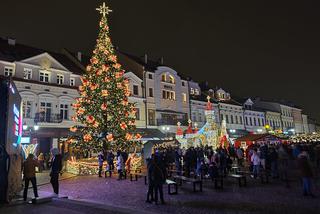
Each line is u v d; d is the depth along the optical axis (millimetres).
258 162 16750
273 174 16984
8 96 10727
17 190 12617
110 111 22828
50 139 29672
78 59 38625
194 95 49906
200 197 11664
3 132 10594
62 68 32750
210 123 29656
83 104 22906
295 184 14500
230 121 53656
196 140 30234
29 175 11109
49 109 30703
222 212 8938
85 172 21531
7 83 10797
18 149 13258
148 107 40219
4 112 10680
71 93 32688
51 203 10562
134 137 23859
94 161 23344
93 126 22109
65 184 16688
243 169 21594
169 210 9391
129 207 10070
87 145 22422
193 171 18562
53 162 12680
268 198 11023
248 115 58469
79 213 8648
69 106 32281
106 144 22672
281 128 67688
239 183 14234
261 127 60750
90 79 23328
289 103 78188
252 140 29656
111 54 24281
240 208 9445
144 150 24062
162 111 41531
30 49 34875
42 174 22312
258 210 9102
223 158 17812
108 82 22938
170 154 20984
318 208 9133
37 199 10586
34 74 30188
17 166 12688
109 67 23469
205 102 49281
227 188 13859
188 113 46000
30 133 27750
